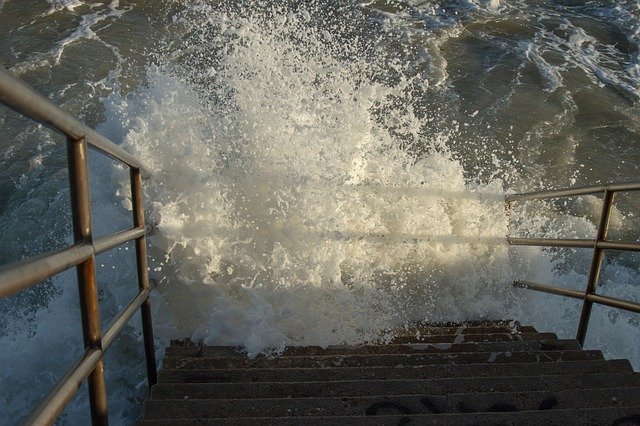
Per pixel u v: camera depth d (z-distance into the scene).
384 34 10.34
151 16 10.20
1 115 8.20
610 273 6.86
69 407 3.93
